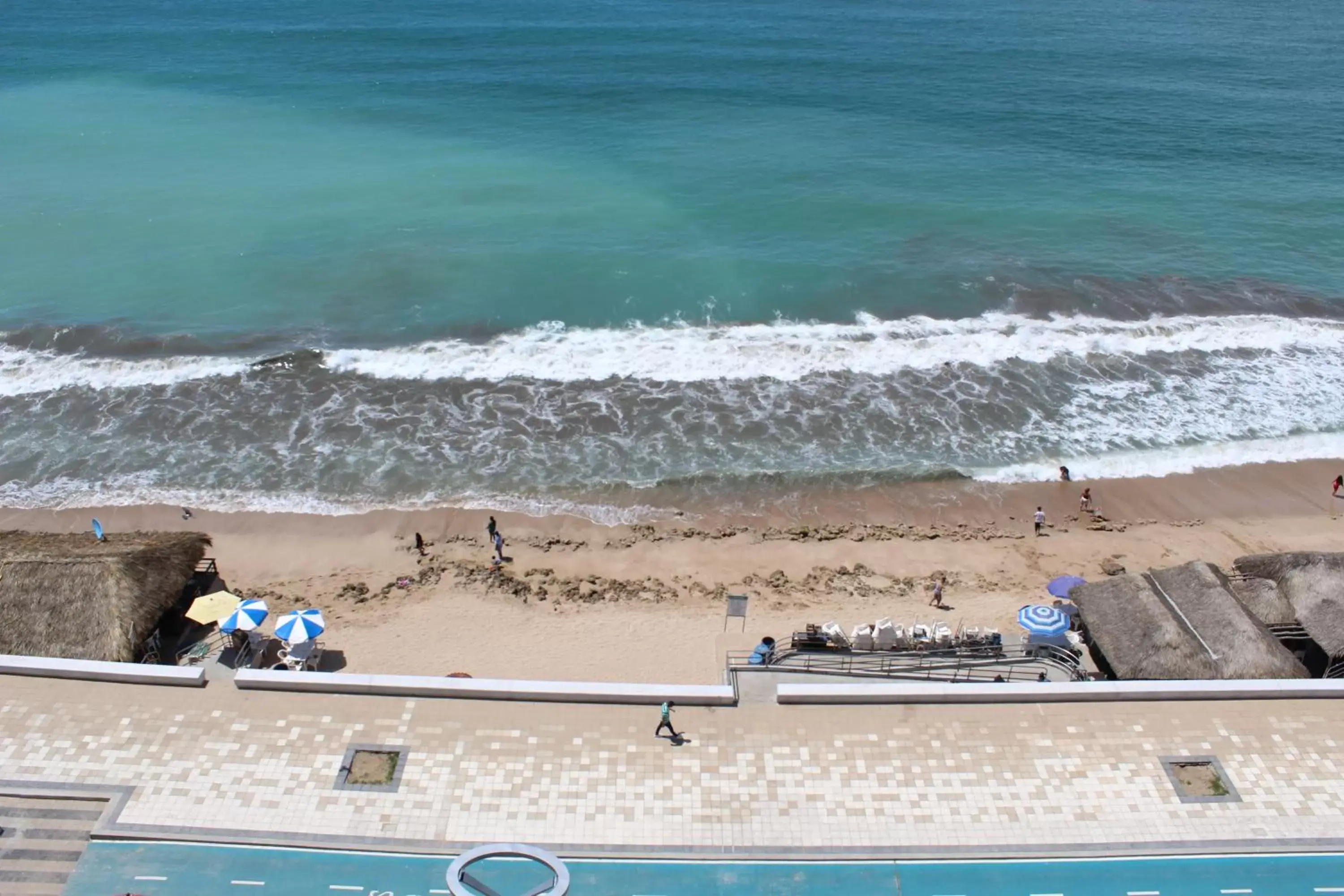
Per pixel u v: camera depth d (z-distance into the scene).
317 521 37.16
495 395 44.12
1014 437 42.53
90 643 28.66
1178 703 27.55
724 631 32.28
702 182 65.19
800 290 52.12
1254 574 32.84
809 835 24.22
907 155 71.12
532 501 38.34
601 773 25.48
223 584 33.97
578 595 33.91
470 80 88.25
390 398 43.78
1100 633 30.02
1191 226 60.88
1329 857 23.95
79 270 52.78
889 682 28.58
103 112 77.38
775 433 42.31
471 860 19.50
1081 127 78.19
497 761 25.69
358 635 31.78
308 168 66.44
